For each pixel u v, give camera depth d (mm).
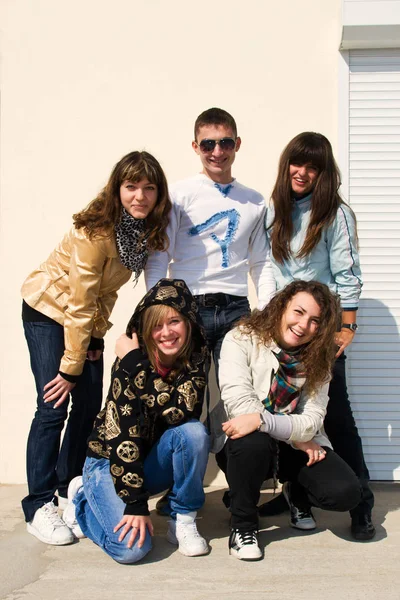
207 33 3584
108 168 3625
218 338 2967
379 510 3139
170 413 2527
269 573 2410
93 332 2924
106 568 2443
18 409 3650
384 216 3582
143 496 2443
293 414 2646
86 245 2652
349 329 2957
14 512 3119
